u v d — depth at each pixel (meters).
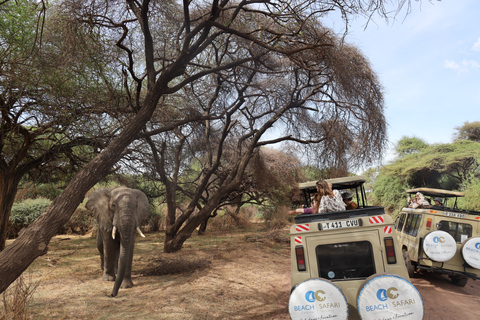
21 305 5.41
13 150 11.01
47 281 8.22
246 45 11.49
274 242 16.39
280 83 13.46
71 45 8.25
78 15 8.27
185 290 7.28
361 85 9.82
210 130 16.95
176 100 12.33
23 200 21.66
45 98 8.98
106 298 6.79
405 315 3.83
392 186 23.70
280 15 8.09
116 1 9.02
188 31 7.89
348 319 4.25
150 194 19.47
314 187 6.43
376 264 4.54
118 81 10.45
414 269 8.62
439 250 7.46
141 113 7.07
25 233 4.88
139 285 7.96
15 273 4.62
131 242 7.95
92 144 10.48
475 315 5.72
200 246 14.85
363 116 10.34
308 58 9.31
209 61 12.55
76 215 21.98
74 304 6.35
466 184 19.73
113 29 9.50
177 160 14.48
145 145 12.73
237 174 13.44
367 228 4.67
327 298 4.01
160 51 11.30
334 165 12.09
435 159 22.09
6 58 8.16
